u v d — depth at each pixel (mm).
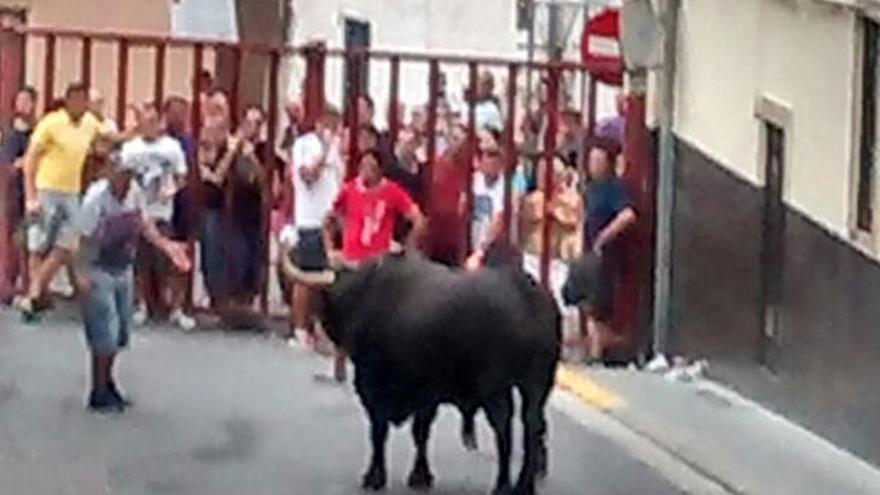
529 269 25391
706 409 21516
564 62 25875
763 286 21562
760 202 21609
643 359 24062
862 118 19578
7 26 27578
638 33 23828
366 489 17828
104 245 20547
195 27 35000
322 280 17609
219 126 25484
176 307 25359
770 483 18469
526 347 17078
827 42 20172
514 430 20062
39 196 24641
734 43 22266
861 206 19578
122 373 22562
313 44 27969
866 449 19250
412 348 17188
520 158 26047
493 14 32594
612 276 24078
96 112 25016
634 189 24078
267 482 18078
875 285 19109
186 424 20297
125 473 18297
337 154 23938
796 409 20797
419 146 26141
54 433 19703
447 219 25203
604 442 20234
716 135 22719
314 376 22609
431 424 18844
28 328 24625
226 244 25406
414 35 33719
